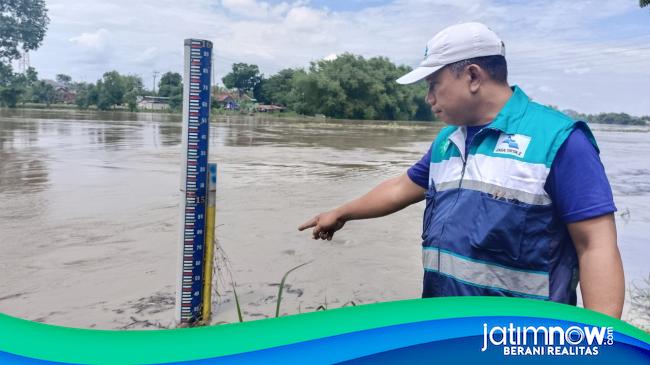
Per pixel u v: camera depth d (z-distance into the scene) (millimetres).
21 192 7699
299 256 4746
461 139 1871
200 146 3039
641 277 4293
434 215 1954
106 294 3738
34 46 88812
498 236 1694
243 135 24328
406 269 4453
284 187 8695
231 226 5836
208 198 3113
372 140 23625
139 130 24953
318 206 7086
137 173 9906
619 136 39469
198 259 3154
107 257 4605
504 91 1781
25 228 5578
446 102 1821
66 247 4887
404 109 81938
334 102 75000
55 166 10711
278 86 103562
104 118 43188
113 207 6715
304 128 35031
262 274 4238
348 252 4906
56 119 36969
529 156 1656
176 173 9984
